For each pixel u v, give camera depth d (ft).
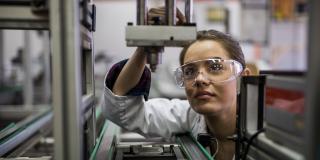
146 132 4.36
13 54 13.46
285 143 2.44
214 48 3.49
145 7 2.52
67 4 2.17
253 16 16.49
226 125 3.87
